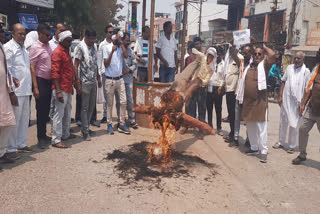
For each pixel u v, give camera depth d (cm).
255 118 523
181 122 476
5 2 1522
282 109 613
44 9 1825
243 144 638
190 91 540
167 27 731
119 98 655
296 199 392
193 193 388
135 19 1096
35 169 438
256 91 520
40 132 540
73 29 1981
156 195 376
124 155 510
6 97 427
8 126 439
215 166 492
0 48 424
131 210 338
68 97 561
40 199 352
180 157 522
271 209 361
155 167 466
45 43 538
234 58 611
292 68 600
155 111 495
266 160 536
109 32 646
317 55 525
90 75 576
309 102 512
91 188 387
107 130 652
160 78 759
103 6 2211
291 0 2570
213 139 663
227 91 627
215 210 349
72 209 334
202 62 591
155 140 608
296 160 525
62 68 523
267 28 2880
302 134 521
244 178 450
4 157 456
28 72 498
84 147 550
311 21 2434
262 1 3041
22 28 479
